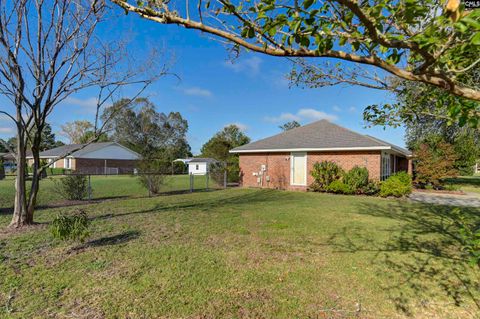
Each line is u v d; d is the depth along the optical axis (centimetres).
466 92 144
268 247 507
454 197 1274
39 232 589
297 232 613
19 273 386
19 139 632
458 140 1814
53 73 621
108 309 302
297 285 361
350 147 1400
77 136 4666
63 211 842
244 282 367
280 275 389
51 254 460
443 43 130
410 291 347
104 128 760
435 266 423
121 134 4409
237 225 675
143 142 4647
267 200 1137
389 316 295
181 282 365
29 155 3747
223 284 361
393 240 557
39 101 629
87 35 621
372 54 151
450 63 176
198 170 4197
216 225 673
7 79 580
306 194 1354
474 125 177
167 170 1439
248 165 1784
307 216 794
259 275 388
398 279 379
